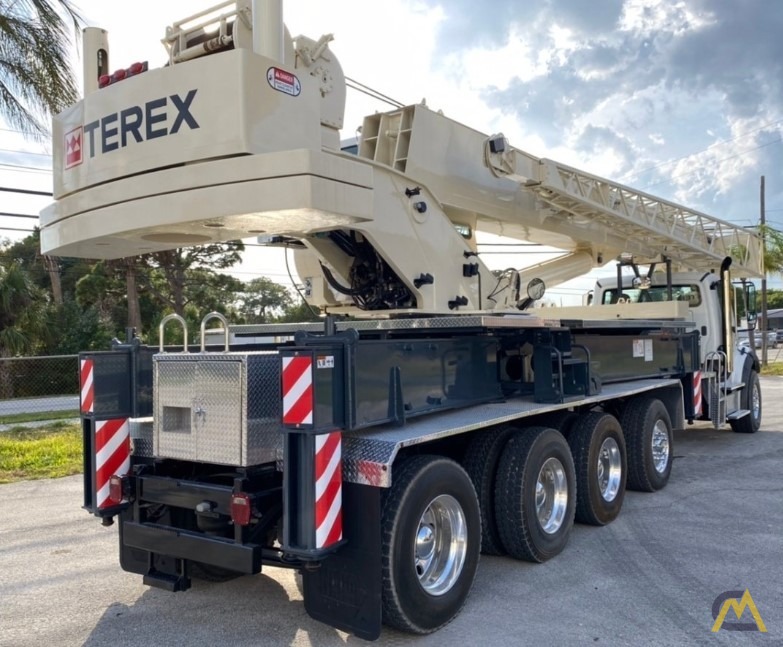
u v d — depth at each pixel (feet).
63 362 82.84
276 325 18.93
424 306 17.84
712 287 32.91
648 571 16.01
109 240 13.93
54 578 16.21
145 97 12.93
